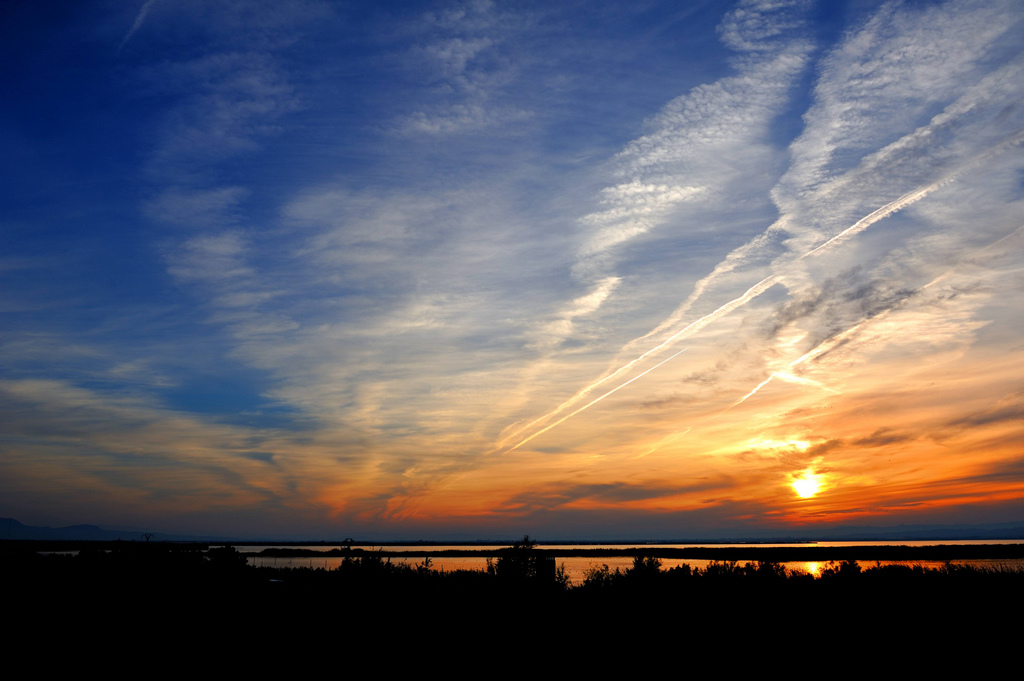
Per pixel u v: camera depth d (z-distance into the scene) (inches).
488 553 4436.5
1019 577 836.0
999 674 452.8
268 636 627.8
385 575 1111.6
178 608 802.2
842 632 586.9
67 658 531.8
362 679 467.2
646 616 693.3
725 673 474.6
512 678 470.9
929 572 911.7
